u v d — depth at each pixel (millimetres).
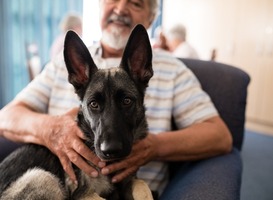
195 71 1954
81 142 1262
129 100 1191
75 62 1290
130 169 1297
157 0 1896
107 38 1760
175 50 4621
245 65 5211
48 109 1826
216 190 1227
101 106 1169
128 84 1213
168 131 1643
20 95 1824
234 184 1293
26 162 1361
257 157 3865
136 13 1758
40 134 1413
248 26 5059
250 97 5211
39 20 5273
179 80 1737
